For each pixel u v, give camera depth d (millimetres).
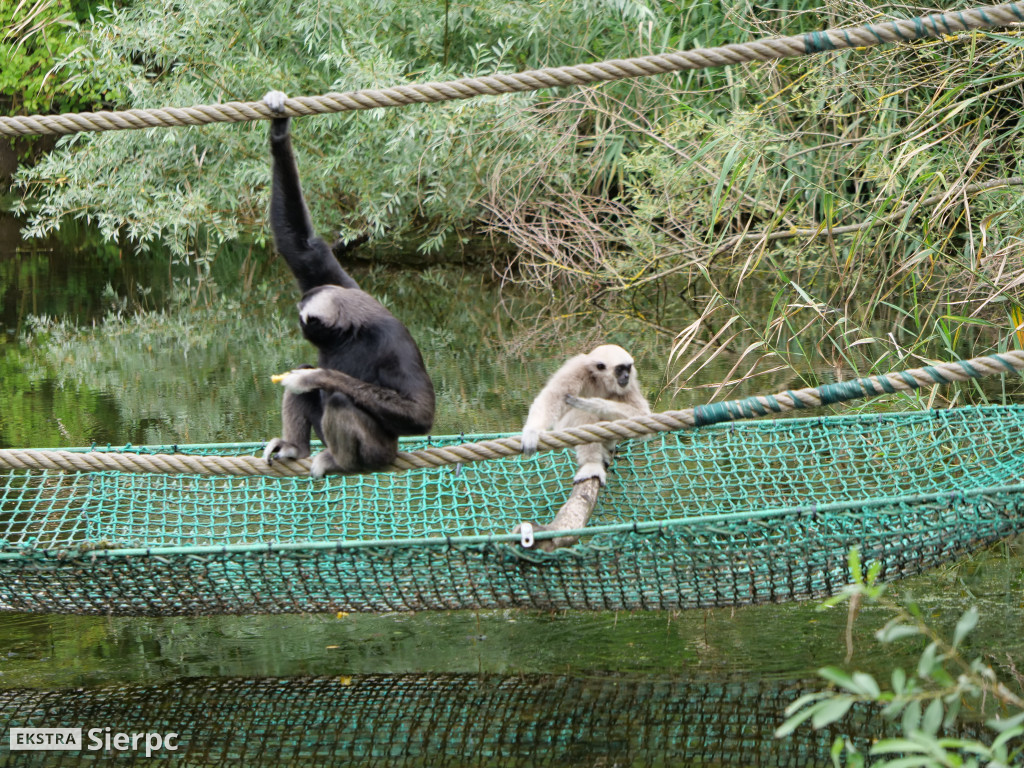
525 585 11703
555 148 29172
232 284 36094
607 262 28391
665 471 16484
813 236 23156
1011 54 18188
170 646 12438
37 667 11883
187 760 9961
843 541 11422
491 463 16203
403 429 10047
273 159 10922
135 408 20719
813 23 28656
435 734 10344
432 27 31812
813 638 12125
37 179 34250
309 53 32656
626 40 30547
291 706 10922
